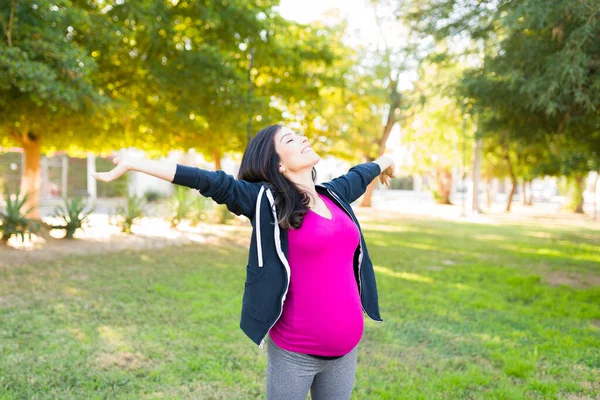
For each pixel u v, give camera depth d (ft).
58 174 86.79
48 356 13.05
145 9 27.71
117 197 91.71
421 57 28.25
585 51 18.35
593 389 11.84
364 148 72.59
